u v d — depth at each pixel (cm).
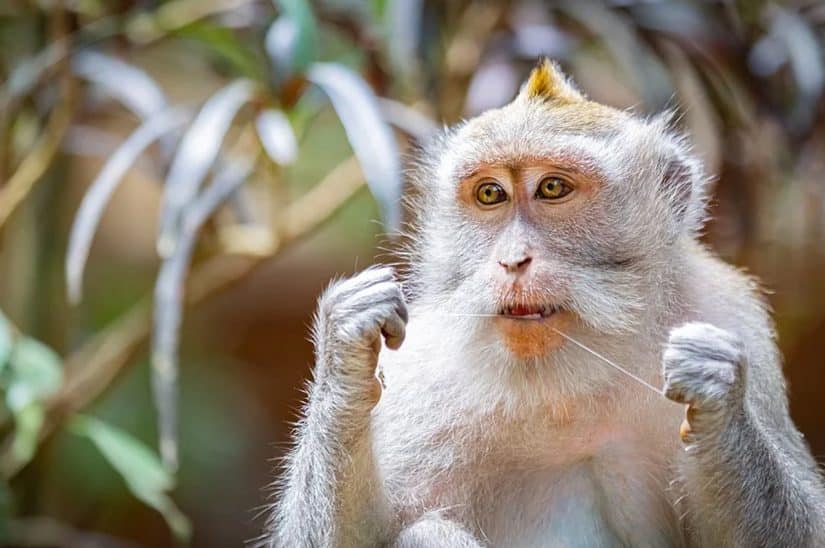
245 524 1978
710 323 897
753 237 1334
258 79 1148
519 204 866
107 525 1823
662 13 1288
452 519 898
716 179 1287
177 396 1902
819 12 1347
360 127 1045
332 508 823
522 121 878
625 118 917
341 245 2258
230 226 1395
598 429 867
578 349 845
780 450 854
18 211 1386
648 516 879
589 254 860
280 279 2236
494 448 893
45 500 1421
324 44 1305
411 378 919
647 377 870
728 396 775
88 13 1303
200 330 2084
